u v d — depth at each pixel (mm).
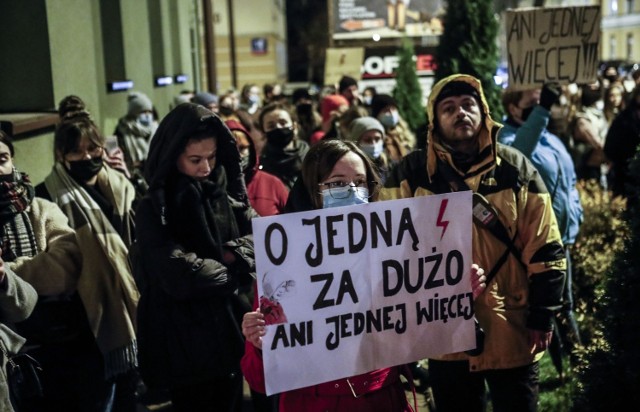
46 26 7648
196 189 3723
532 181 3764
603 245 6973
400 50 13008
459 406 3885
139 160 8258
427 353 3100
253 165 4910
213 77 19406
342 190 3008
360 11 21094
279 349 2881
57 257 3973
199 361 3719
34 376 3893
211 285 3643
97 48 10836
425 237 3062
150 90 14391
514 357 3760
